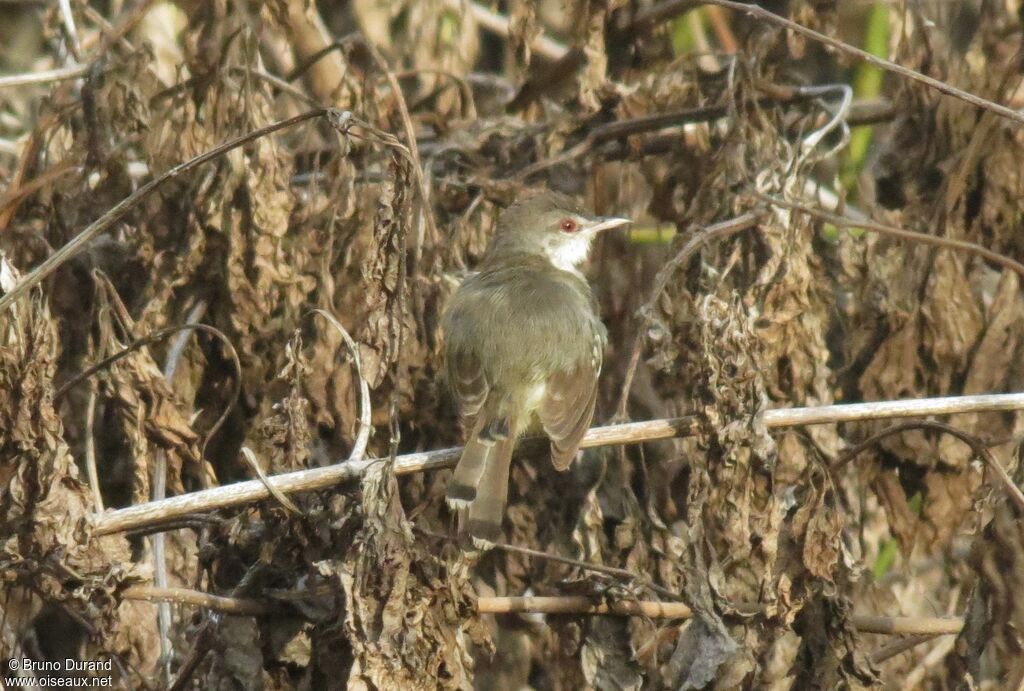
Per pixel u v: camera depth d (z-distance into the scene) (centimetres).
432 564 846
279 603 899
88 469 955
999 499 920
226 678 898
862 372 1135
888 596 1149
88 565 861
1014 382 1112
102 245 1123
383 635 822
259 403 1081
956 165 1132
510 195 1194
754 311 1035
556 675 1053
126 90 1138
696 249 1054
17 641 1001
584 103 1223
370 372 898
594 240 1260
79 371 1084
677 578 976
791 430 1019
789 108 1295
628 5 1314
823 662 938
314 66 1491
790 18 1235
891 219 1158
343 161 1097
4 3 1567
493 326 1034
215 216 1077
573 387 1024
